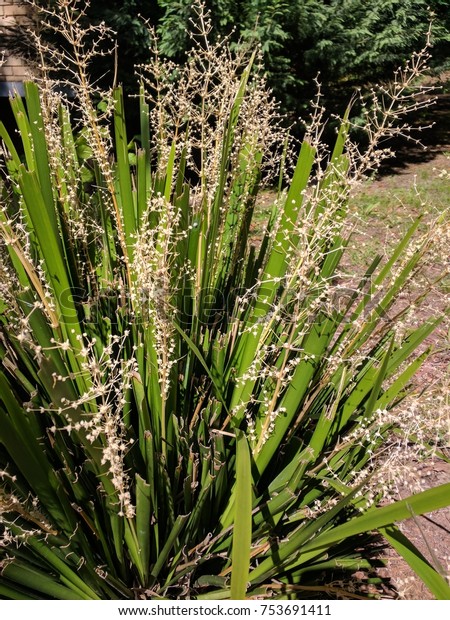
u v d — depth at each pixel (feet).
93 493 1.91
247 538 1.30
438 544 2.73
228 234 2.64
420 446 1.84
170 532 1.92
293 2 7.66
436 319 2.09
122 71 7.32
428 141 11.21
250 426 1.95
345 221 2.03
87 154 2.68
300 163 1.78
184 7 6.99
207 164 2.44
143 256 1.85
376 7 8.23
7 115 9.25
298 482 1.81
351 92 8.97
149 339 1.88
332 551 2.12
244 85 2.38
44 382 1.38
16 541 1.67
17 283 2.05
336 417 2.10
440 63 9.53
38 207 1.60
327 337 1.81
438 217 1.97
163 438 1.90
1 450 1.78
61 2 2.03
